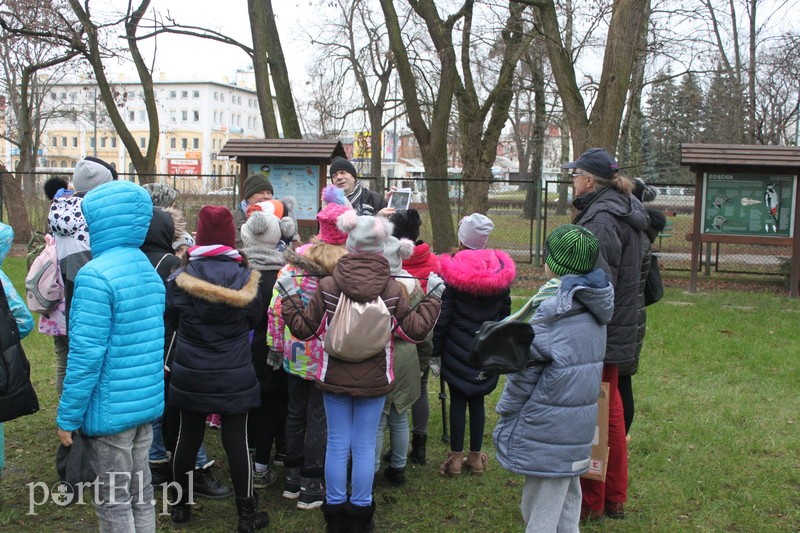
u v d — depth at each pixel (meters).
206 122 80.94
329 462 3.72
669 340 8.20
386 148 52.56
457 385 4.51
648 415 5.80
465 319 4.45
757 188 11.59
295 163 10.72
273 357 4.22
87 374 3.16
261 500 4.36
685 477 4.64
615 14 11.45
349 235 3.63
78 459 3.31
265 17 14.88
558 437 3.28
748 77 20.64
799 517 4.14
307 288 3.91
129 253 3.34
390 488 4.50
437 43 14.34
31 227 17.89
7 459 4.85
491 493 4.43
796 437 5.34
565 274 3.32
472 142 17.56
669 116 25.44
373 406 3.73
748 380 6.77
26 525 3.96
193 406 3.69
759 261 16.33
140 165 17.41
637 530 3.95
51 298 4.57
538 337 3.25
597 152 3.93
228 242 3.81
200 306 3.62
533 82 19.17
